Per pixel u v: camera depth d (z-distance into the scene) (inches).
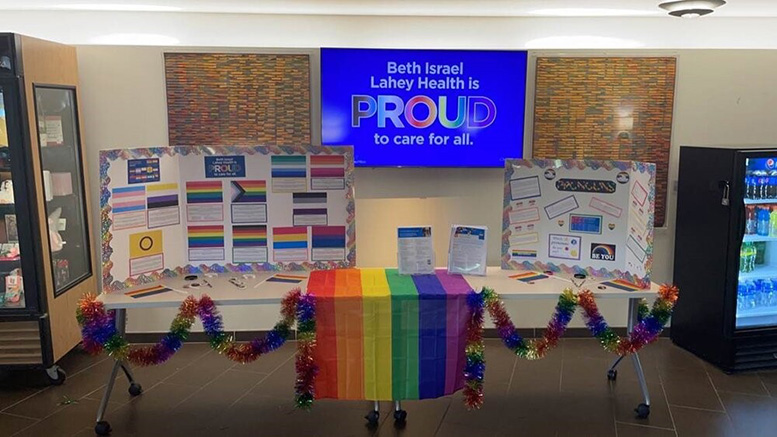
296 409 135.8
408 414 133.6
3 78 135.2
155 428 127.5
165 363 161.6
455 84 162.7
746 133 173.8
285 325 123.1
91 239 168.9
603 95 168.6
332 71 161.3
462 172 173.0
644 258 128.6
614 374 151.1
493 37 172.6
